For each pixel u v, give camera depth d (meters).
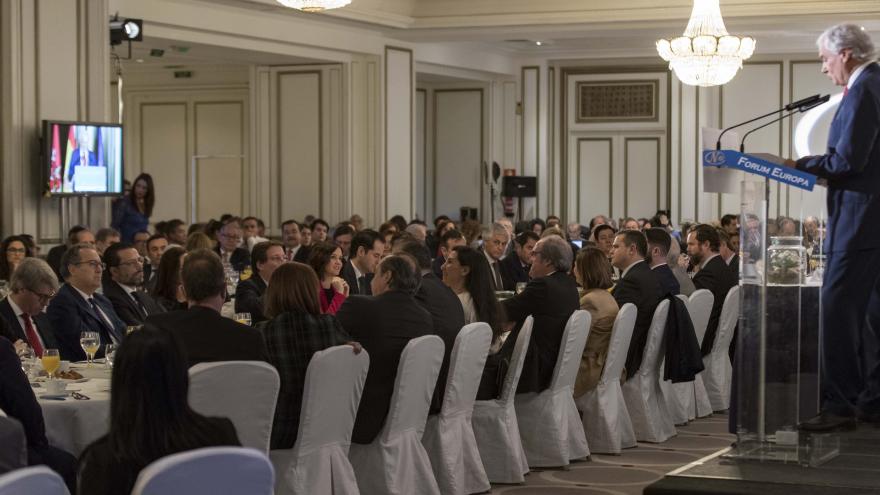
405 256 5.16
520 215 18.58
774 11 13.52
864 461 4.18
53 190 10.34
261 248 7.09
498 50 17.88
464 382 5.42
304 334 4.52
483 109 18.31
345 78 14.59
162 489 2.32
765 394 4.30
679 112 18.39
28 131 10.40
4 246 8.23
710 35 12.27
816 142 17.58
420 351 4.93
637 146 18.66
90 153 10.66
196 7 12.40
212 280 4.14
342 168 14.69
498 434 5.84
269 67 14.91
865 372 4.43
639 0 13.91
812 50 17.36
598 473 6.15
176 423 2.65
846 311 4.32
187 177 18.84
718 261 8.22
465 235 11.70
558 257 6.34
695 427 7.61
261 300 6.79
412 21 14.62
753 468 4.21
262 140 15.02
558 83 18.81
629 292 6.98
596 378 6.64
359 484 4.95
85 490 2.64
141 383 2.62
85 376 4.97
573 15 14.12
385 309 5.01
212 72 18.38
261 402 3.93
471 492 5.59
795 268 4.29
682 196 18.42
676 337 6.94
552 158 18.84
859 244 4.26
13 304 5.43
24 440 3.23
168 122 18.86
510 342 6.12
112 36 10.95
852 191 4.23
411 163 15.39
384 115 14.92
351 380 4.57
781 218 4.27
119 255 6.34
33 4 10.39
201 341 4.03
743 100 18.02
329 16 13.71
